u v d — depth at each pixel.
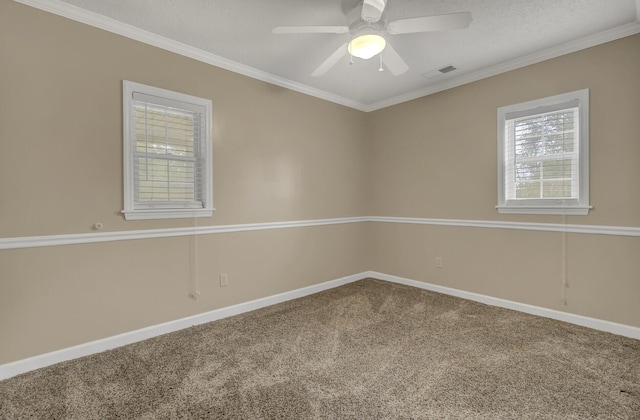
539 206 2.87
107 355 2.24
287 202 3.49
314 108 3.76
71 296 2.21
